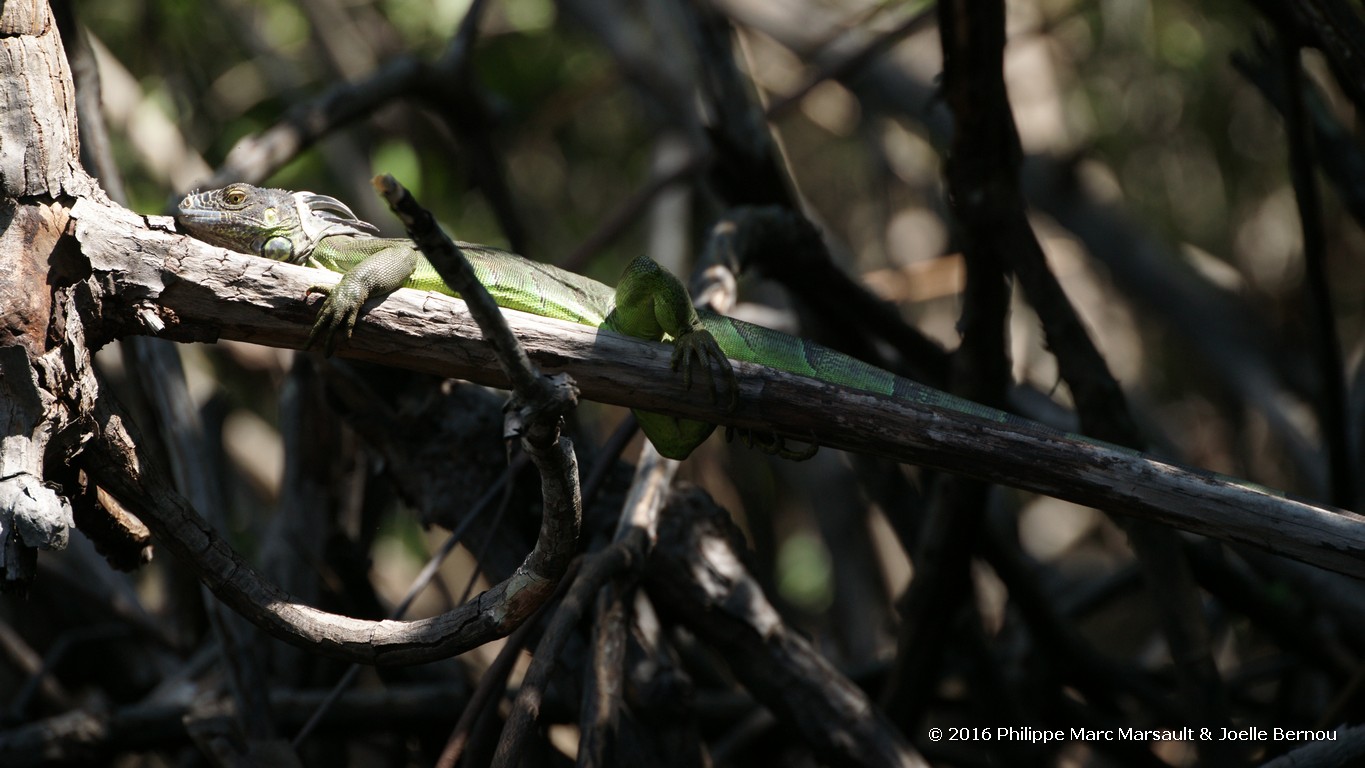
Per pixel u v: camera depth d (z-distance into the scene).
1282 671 12.54
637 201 14.83
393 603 14.90
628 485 9.15
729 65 10.43
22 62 5.34
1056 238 19.19
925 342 11.18
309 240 7.85
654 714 8.06
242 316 5.82
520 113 18.75
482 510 8.39
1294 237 20.23
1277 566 10.73
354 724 10.21
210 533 5.60
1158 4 19.45
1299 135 9.72
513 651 7.14
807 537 20.86
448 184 18.72
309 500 10.48
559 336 6.28
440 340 6.05
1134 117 20.45
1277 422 14.71
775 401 6.30
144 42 17.34
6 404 5.05
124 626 12.08
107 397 5.62
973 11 7.64
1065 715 12.20
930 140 16.92
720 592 8.46
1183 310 15.52
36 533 4.78
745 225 9.49
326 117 11.45
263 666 10.19
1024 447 5.98
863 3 18.83
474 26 13.25
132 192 15.05
